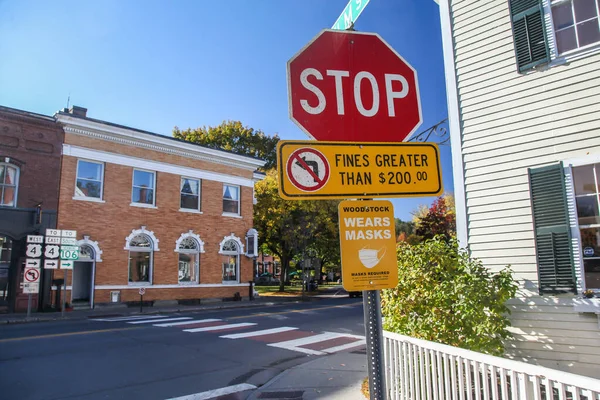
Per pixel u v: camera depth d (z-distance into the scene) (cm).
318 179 264
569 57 660
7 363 855
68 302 1950
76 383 724
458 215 745
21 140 1908
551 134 665
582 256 621
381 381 249
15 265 1862
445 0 802
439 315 597
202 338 1167
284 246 3616
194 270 2431
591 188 627
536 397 330
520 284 668
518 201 684
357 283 256
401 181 273
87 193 2088
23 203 1891
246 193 2714
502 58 725
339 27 373
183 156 2431
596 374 593
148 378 766
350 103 290
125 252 2153
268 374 809
